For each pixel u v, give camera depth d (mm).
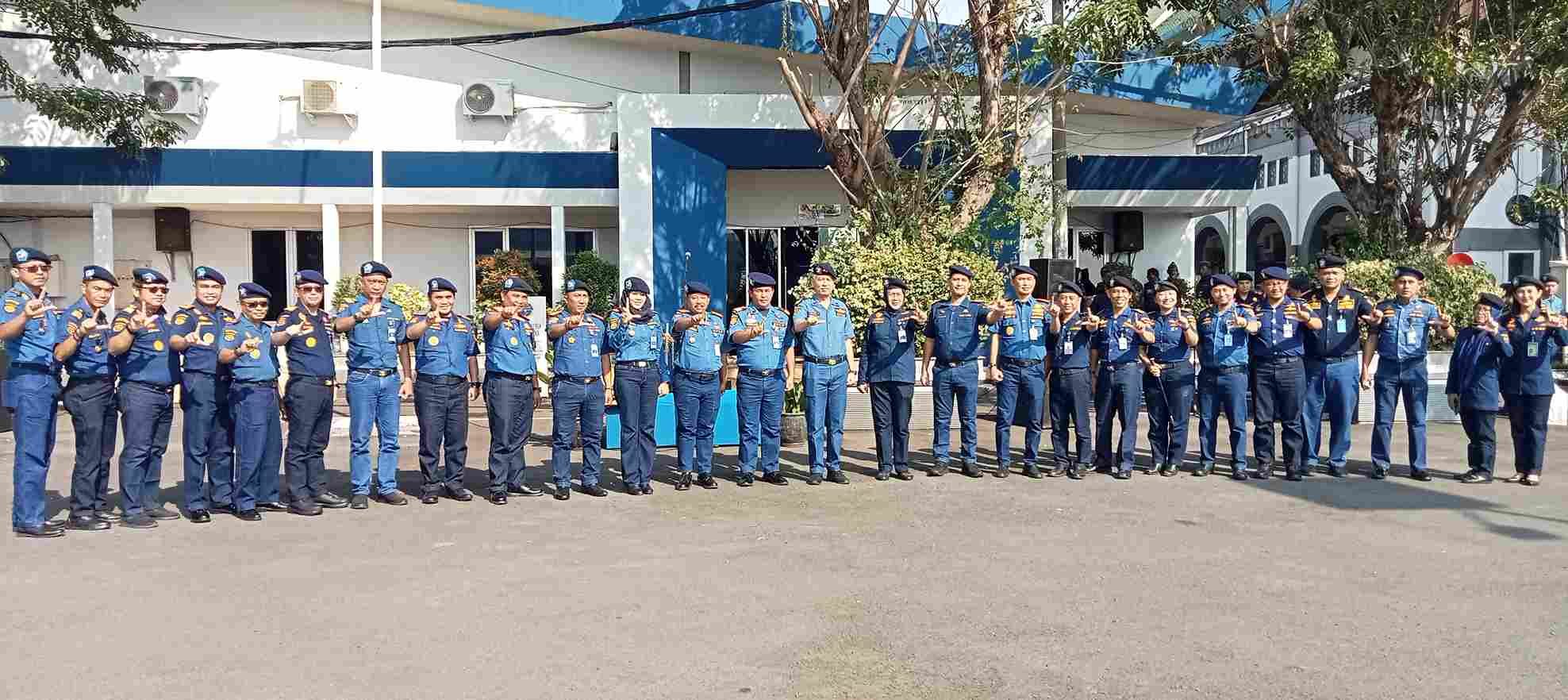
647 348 8844
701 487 9125
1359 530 7309
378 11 15328
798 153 18109
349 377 8383
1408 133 16641
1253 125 23078
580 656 4867
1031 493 8766
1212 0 14727
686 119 17750
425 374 8469
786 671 4676
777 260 19719
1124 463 9453
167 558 6660
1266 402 9414
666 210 17766
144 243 19172
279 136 18375
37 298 7316
